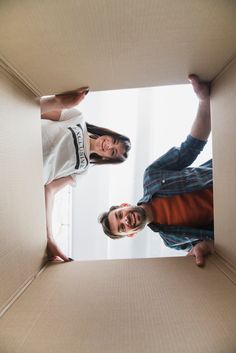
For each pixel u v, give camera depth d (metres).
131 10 0.34
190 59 0.45
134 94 1.11
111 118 1.12
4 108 0.43
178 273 0.49
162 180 0.95
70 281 0.47
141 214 0.96
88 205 1.19
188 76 0.52
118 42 0.40
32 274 0.49
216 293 0.42
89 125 1.09
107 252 1.21
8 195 0.42
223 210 0.51
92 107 1.11
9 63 0.44
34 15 0.35
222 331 0.33
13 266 0.42
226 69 0.48
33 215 0.52
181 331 0.33
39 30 0.37
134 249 1.20
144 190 1.02
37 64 0.45
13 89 0.46
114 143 1.09
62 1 0.33
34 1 0.33
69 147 0.98
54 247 0.58
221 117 0.50
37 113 0.57
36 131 0.56
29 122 0.52
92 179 1.18
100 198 1.18
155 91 1.10
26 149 0.50
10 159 0.44
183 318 0.36
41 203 0.56
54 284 0.46
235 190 0.46
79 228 1.21
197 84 0.53
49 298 0.42
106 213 1.06
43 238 0.56
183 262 0.55
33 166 0.53
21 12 0.34
